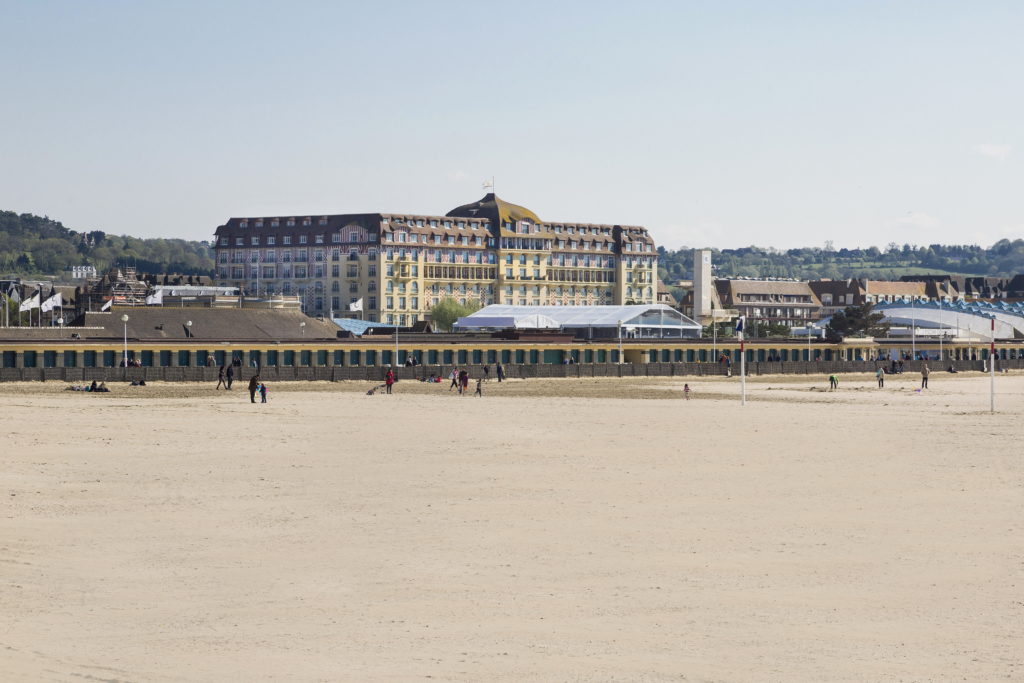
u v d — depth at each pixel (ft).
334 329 622.54
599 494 133.39
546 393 365.20
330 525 111.96
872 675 65.10
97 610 78.74
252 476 147.43
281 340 504.84
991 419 258.57
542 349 570.46
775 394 370.12
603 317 647.56
